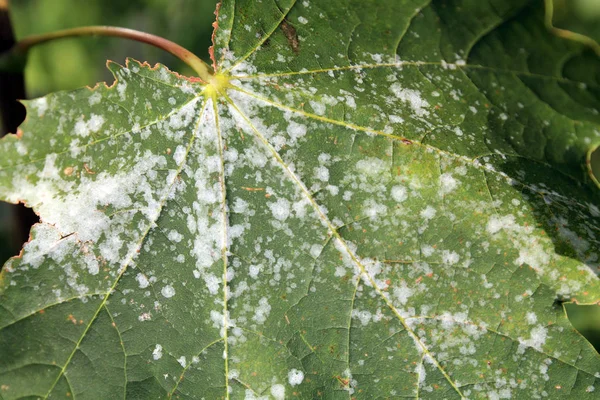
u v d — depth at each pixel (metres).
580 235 0.31
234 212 0.31
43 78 0.54
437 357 0.31
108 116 0.31
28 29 0.55
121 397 0.30
